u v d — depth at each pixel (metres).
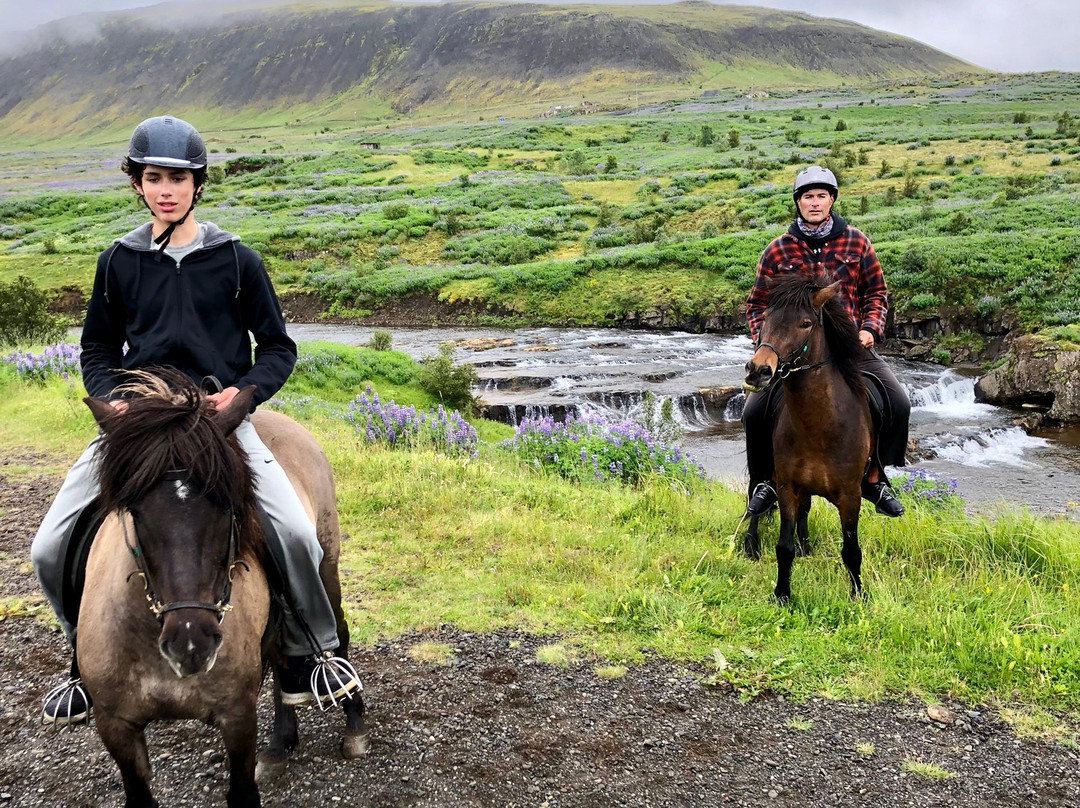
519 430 10.66
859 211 43.81
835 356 5.16
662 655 4.80
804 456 5.18
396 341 29.84
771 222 43.31
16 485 8.44
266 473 2.91
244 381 2.93
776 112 117.31
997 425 18.05
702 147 81.69
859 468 5.19
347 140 134.12
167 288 2.93
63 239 52.66
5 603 5.46
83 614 2.55
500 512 7.49
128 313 2.98
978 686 4.40
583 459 9.62
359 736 3.67
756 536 6.51
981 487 14.07
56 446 10.30
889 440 5.68
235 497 2.34
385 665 4.65
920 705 4.25
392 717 4.07
